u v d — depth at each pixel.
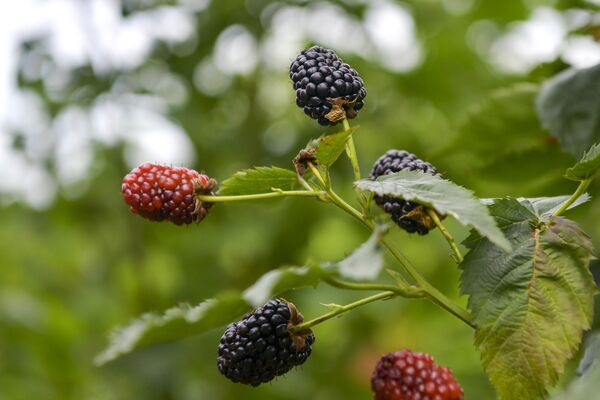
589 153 2.59
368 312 7.44
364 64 7.36
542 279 2.47
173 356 6.58
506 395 2.39
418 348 7.69
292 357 2.61
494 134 4.53
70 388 7.93
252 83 7.42
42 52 7.06
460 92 7.74
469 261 2.55
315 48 2.92
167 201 2.77
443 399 2.49
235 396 7.01
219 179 7.21
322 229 7.88
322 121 2.84
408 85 7.73
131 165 7.46
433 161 4.70
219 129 7.33
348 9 7.27
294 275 2.19
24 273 8.74
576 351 2.38
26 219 8.06
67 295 8.32
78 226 8.05
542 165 4.53
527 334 2.42
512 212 2.61
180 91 7.37
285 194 2.70
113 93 7.06
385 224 2.25
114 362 6.59
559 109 3.96
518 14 7.92
